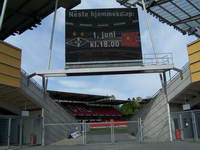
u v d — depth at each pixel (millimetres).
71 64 25203
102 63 25328
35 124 24094
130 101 73000
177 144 19000
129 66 25078
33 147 20844
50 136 24781
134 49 25672
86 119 65125
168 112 24078
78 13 26844
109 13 26875
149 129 27312
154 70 24703
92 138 28188
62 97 59062
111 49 25656
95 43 25828
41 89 24297
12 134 24109
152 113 26984
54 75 24547
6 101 23250
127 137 28859
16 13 33531
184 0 33094
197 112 22109
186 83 21672
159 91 25844
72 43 25828
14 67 19828
